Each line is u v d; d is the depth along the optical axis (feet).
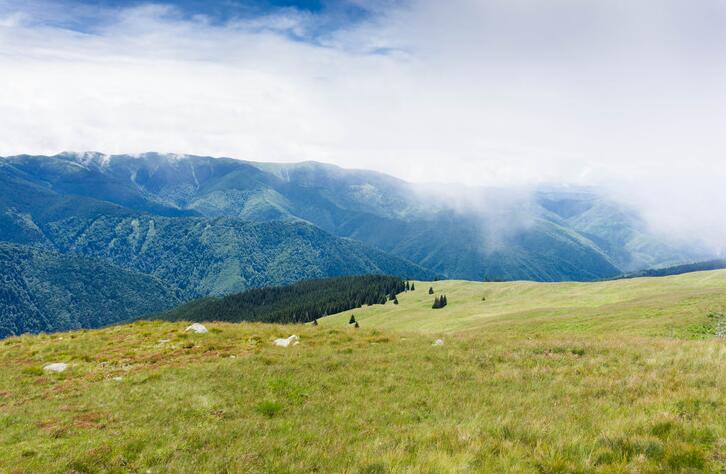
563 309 227.61
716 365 53.57
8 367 81.41
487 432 36.99
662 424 34.45
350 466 32.42
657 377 51.11
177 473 35.32
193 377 67.21
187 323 123.75
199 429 45.98
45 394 63.26
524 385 55.72
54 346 96.02
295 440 41.04
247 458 36.63
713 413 36.86
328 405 53.26
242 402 55.16
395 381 61.98
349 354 81.15
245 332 106.63
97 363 81.46
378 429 43.34
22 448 42.29
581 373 58.34
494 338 92.68
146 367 76.95
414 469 29.48
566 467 28.89
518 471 28.71
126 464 38.14
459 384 58.75
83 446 41.93
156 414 51.60
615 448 31.30
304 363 73.51
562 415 41.27
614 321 143.43
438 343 89.97
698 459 28.37
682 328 109.40
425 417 47.29
